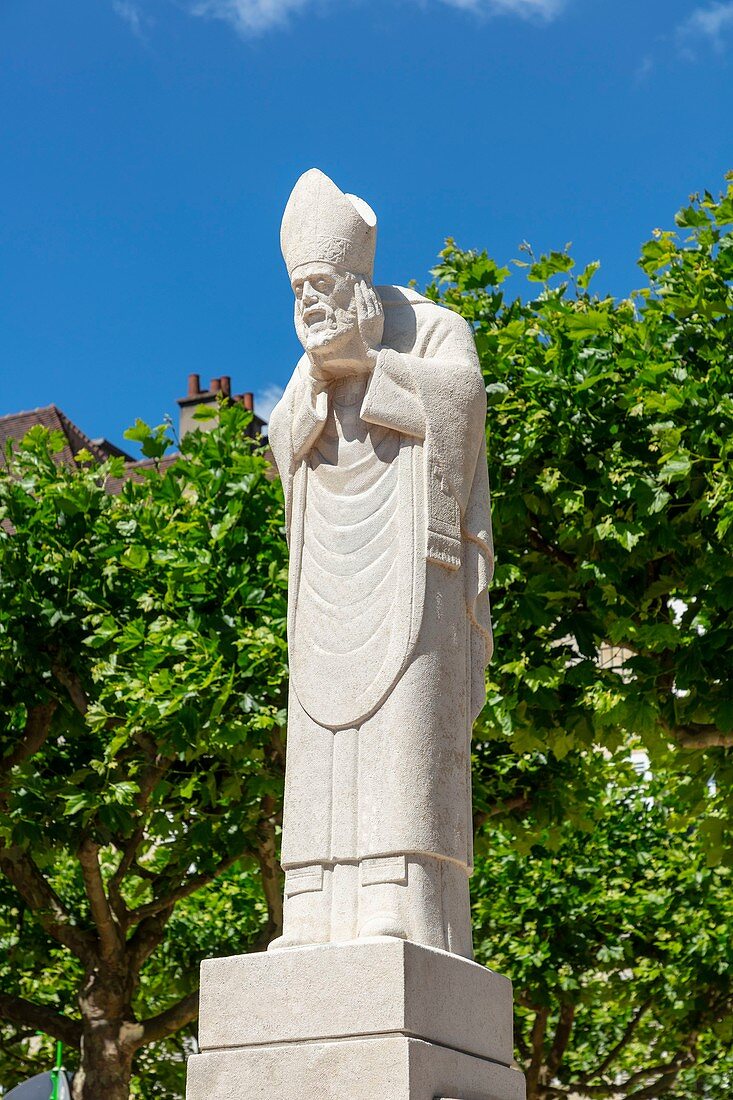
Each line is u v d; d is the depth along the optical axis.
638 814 19.88
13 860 14.32
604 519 11.44
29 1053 21.30
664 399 11.24
